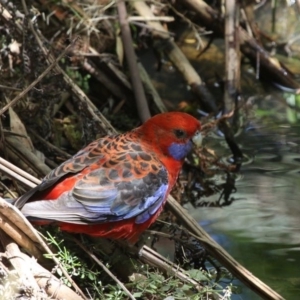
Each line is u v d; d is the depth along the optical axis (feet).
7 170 27.63
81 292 25.46
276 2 49.21
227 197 36.94
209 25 46.78
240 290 28.94
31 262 25.08
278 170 38.78
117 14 43.96
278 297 27.73
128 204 26.35
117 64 43.21
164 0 47.06
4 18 35.42
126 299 26.63
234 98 42.39
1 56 37.35
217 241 32.50
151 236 31.91
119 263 28.14
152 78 46.47
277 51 49.06
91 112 33.35
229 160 39.88
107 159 26.71
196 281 27.63
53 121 36.35
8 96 34.94
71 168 26.08
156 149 27.94
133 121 41.29
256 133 42.04
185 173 38.81
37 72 34.22
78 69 42.19
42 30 41.88
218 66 47.62
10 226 25.27
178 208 30.01
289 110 44.27
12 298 23.11
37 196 25.84
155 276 26.61
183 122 27.89
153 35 45.65
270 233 33.22
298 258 31.24
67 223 25.73
